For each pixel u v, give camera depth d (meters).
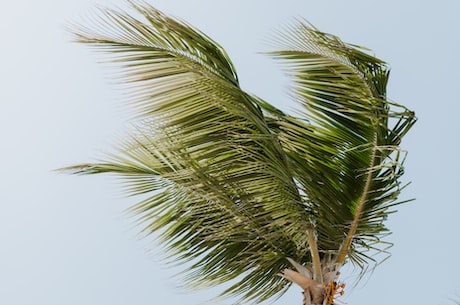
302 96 6.79
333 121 6.84
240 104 6.22
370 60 6.32
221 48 6.53
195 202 7.12
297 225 6.71
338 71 6.50
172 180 6.95
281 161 6.58
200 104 6.18
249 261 7.22
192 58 6.21
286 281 7.43
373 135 6.71
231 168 6.43
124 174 7.11
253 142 6.46
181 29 6.13
